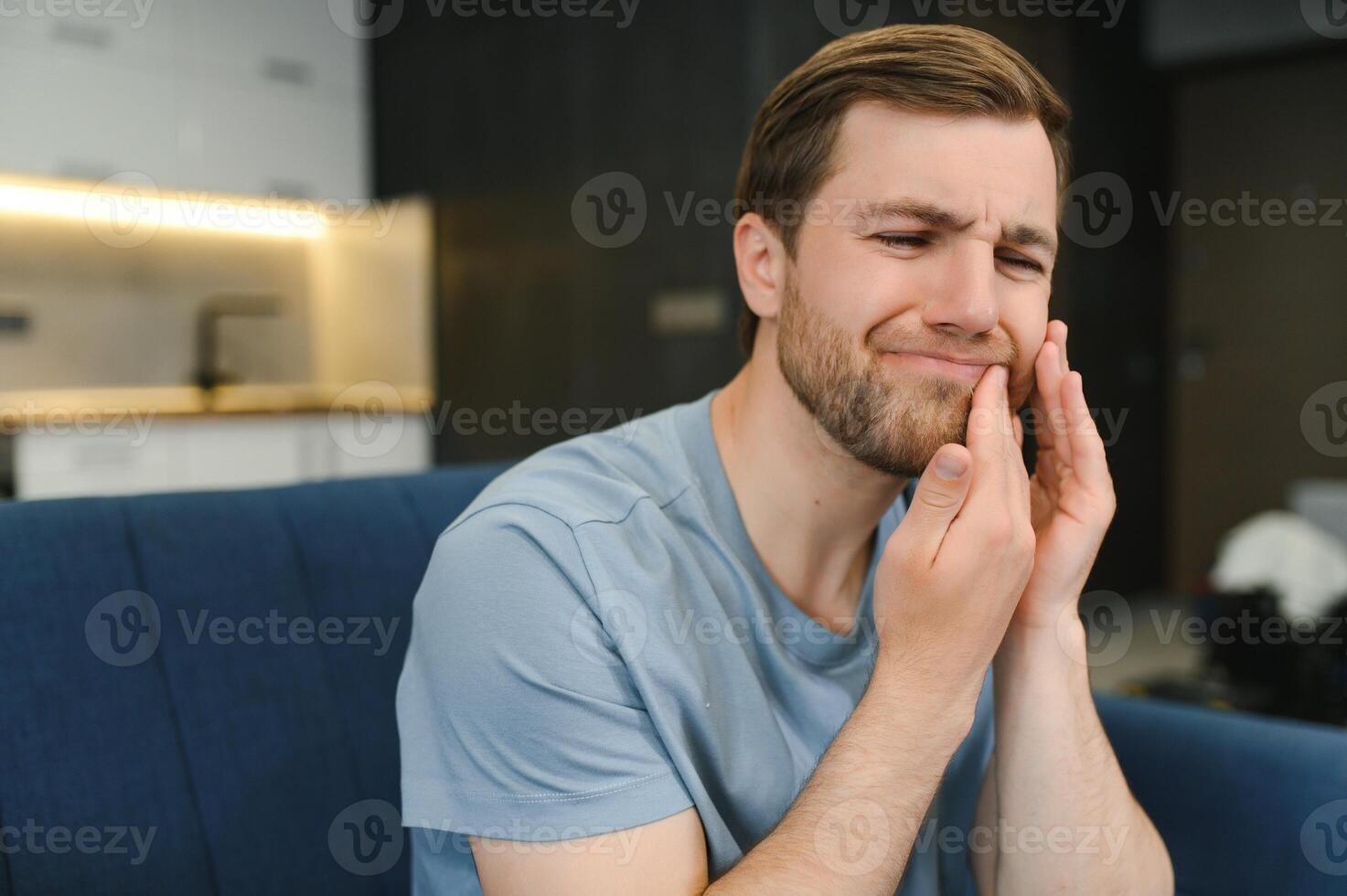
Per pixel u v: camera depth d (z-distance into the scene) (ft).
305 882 3.24
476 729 2.38
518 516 2.55
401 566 3.72
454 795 2.42
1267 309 15.84
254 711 3.23
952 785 3.28
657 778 2.36
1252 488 16.11
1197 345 16.47
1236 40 15.12
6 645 2.81
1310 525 8.90
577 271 12.82
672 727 2.44
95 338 14.29
